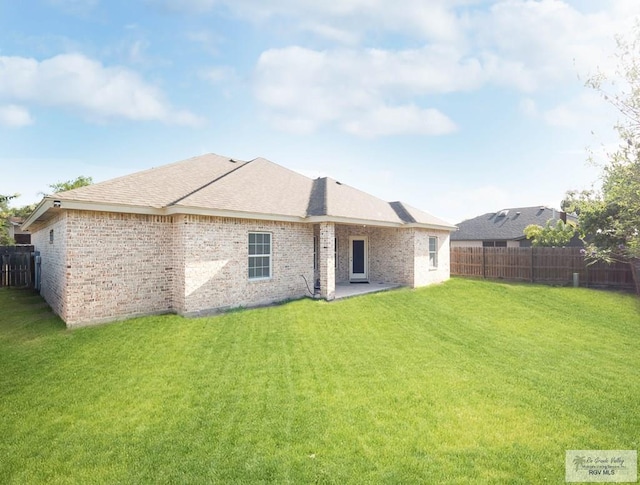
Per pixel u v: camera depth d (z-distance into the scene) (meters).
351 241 18.39
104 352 7.43
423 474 3.60
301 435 4.32
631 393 5.64
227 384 5.88
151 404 5.18
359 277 18.36
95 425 4.61
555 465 3.77
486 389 5.74
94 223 9.63
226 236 11.66
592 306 12.90
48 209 10.10
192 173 13.57
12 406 5.13
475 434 4.37
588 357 7.46
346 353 7.53
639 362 7.17
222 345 7.93
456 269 22.23
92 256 9.59
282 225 13.48
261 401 5.26
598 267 16.73
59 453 4.02
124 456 3.95
